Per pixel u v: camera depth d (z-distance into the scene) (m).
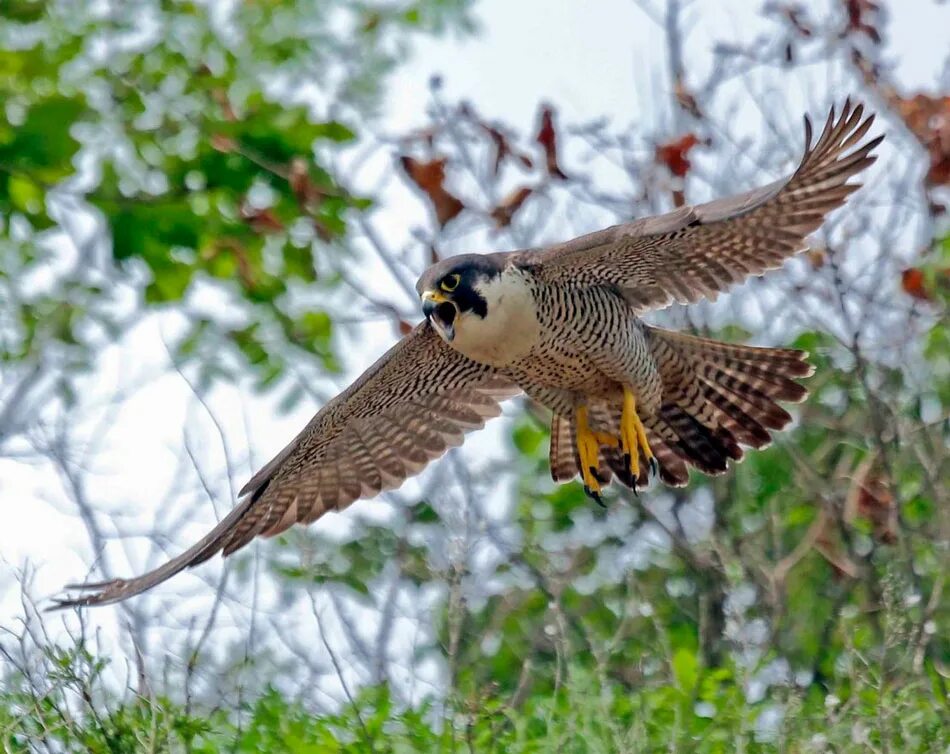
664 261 12.16
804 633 14.71
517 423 16.97
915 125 15.32
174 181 18.23
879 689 11.09
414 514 15.20
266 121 18.00
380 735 11.83
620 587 15.30
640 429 12.72
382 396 13.01
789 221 11.79
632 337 12.54
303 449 12.94
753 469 15.69
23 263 18.52
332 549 15.09
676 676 11.98
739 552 14.50
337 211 17.52
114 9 19.08
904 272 14.99
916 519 15.09
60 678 10.71
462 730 11.62
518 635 14.98
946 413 14.41
